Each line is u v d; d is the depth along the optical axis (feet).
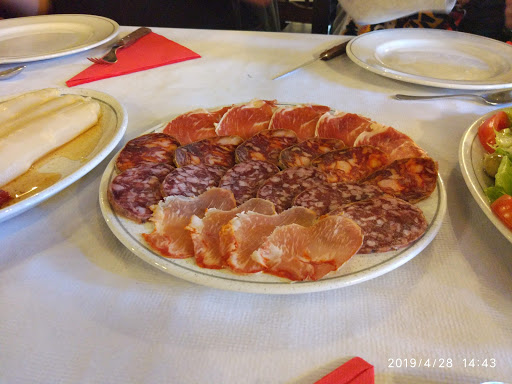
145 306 2.14
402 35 5.34
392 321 2.03
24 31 5.82
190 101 4.28
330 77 4.74
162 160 2.97
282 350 1.92
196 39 5.89
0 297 2.18
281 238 2.16
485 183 2.70
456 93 4.30
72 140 3.52
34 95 3.95
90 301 2.16
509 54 4.68
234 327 2.03
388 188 2.58
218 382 1.80
